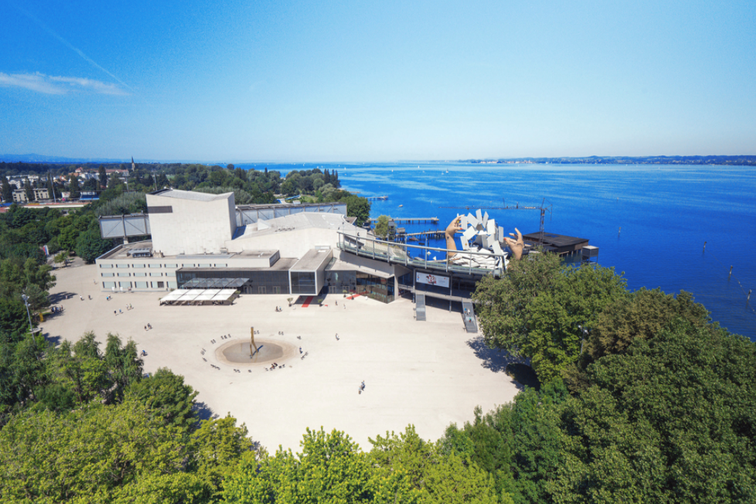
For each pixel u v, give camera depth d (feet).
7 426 124.16
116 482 121.39
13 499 101.24
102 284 422.41
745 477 94.99
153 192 462.19
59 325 331.77
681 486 101.65
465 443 145.48
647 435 118.83
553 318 208.23
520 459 141.59
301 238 449.48
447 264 343.26
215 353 280.51
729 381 125.49
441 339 299.99
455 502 109.81
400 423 203.00
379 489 103.91
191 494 115.44
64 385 184.34
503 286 247.50
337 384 239.50
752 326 372.79
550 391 183.42
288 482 105.19
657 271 536.42
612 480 107.34
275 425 202.08
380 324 328.70
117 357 198.70
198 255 429.79
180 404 172.86
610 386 147.84
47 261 563.89
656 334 153.79
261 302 385.29
